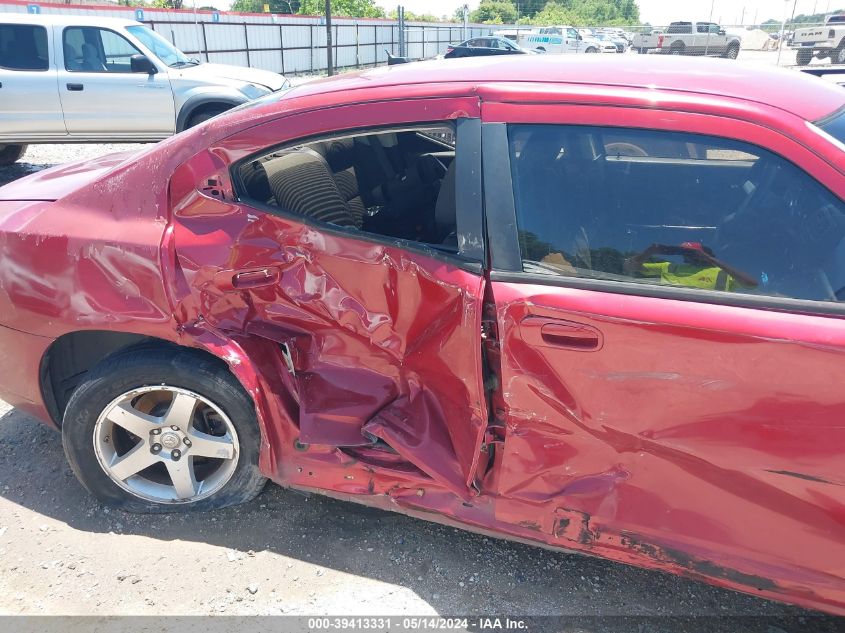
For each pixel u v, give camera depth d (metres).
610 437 1.91
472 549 2.40
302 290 2.20
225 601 2.19
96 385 2.31
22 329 2.40
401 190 2.96
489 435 2.10
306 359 2.30
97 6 18.48
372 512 2.57
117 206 2.32
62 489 2.69
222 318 2.27
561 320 1.84
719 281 1.81
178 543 2.42
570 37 29.23
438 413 2.18
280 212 2.18
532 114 1.94
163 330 2.24
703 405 1.77
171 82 8.25
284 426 2.29
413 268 2.03
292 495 2.65
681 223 1.87
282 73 25.58
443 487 2.14
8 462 2.85
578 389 1.88
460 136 1.99
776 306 1.73
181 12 21.12
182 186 2.24
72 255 2.29
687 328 1.74
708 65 2.19
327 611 2.15
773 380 1.69
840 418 1.65
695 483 1.86
